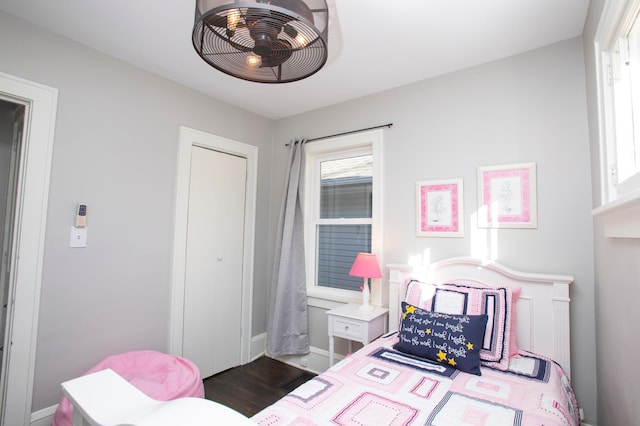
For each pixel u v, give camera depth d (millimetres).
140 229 2367
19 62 1842
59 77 1996
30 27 1890
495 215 2170
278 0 1051
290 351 3010
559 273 1949
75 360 2021
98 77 2174
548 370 1671
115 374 712
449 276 2254
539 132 2061
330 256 3145
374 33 1955
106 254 2184
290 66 1465
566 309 1847
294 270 3102
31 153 1869
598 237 1722
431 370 1652
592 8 1630
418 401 1350
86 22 1891
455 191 2340
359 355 1860
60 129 1991
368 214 2924
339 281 3064
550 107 2035
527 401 1346
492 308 1861
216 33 1226
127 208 2299
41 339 1891
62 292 1979
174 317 2539
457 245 2311
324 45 1233
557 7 1717
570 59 1983
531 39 2008
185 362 2105
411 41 2037
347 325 2389
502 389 1454
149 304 2404
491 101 2246
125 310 2270
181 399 544
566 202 1952
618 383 1368
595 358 1821
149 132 2441
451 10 1747
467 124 2330
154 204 2457
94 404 606
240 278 3084
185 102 2684
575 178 1933
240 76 1479
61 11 1792
